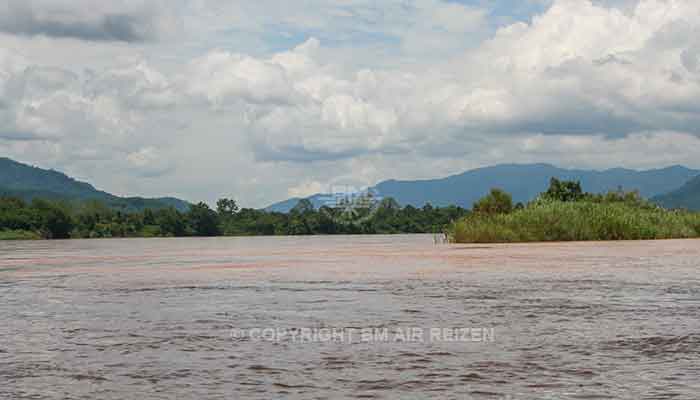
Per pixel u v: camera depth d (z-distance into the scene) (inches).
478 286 628.1
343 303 513.0
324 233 7470.5
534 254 1147.9
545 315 435.2
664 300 505.0
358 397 245.4
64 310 499.2
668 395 244.4
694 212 2132.1
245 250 1961.1
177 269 992.2
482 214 1945.1
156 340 362.9
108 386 265.4
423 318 428.8
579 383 261.4
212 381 270.8
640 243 1553.9
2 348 344.8
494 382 264.2
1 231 6131.9
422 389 255.0
